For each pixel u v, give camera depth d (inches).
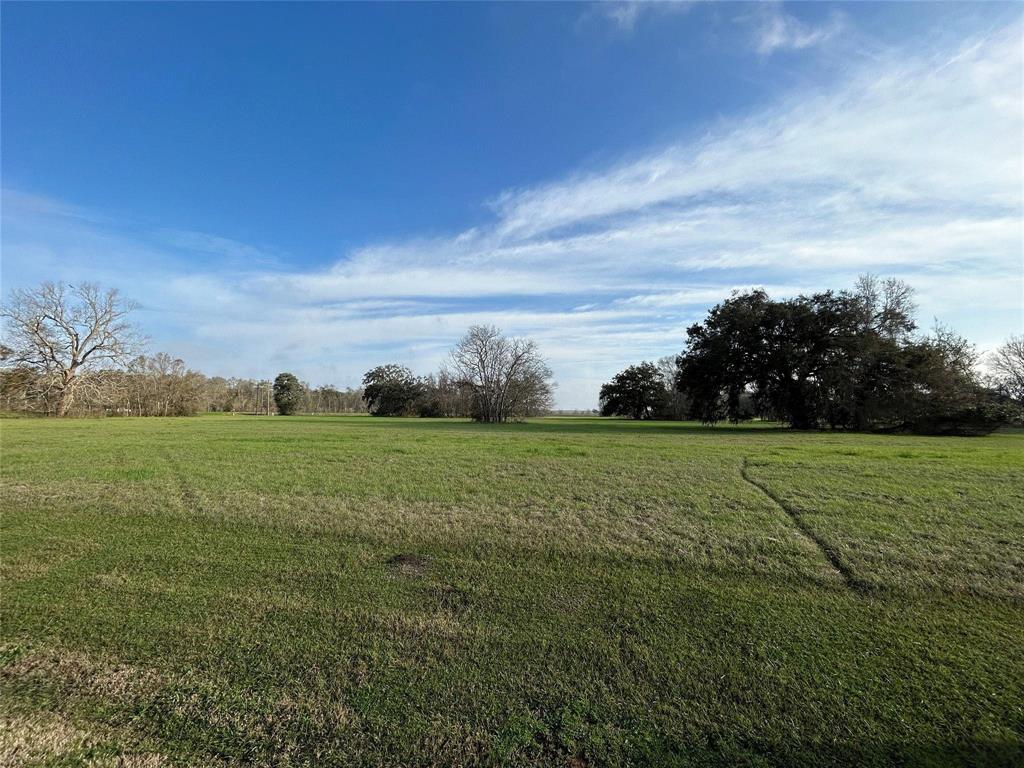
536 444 722.8
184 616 158.7
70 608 163.8
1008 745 101.8
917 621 157.2
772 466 478.0
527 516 284.0
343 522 270.2
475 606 167.8
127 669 128.5
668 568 203.8
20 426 1227.9
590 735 105.8
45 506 304.8
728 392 1461.6
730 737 105.2
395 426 1453.0
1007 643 143.6
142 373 2459.4
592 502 319.3
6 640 142.7
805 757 99.5
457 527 261.1
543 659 134.7
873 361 1208.2
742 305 1402.6
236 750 101.0
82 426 1234.6
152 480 389.1
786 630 151.3
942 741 103.3
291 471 440.5
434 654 137.1
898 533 246.2
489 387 1989.4
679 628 152.4
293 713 112.1
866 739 104.1
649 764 98.1
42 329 1977.1
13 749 100.3
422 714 112.1
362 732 106.2
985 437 1026.1
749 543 233.0
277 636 146.2
